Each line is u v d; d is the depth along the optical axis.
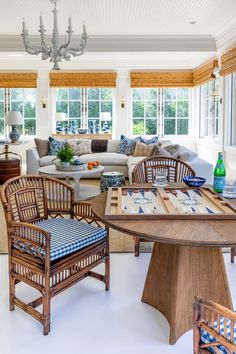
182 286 1.94
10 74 8.28
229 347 1.08
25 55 7.51
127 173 6.77
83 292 2.39
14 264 2.08
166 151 5.23
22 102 8.50
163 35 5.81
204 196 2.17
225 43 5.65
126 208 1.90
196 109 8.48
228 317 1.06
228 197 2.13
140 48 5.96
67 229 2.22
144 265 2.80
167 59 8.11
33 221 2.36
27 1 4.26
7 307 2.19
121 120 8.50
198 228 1.60
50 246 1.88
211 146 7.39
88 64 8.30
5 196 2.09
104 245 2.29
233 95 6.42
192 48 5.99
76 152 7.16
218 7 4.48
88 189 5.64
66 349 1.81
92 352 1.79
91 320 2.07
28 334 1.93
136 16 4.84
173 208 1.88
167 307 2.07
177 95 8.61
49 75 8.33
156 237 1.50
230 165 6.32
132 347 1.83
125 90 8.45
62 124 8.55
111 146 7.49
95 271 2.70
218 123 6.96
